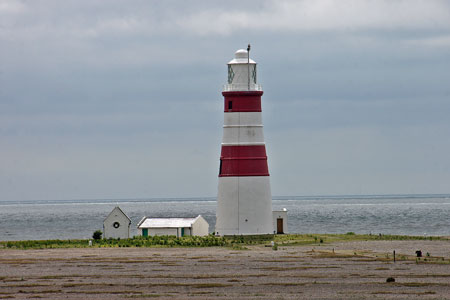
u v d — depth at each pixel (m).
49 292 131.75
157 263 167.00
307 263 164.62
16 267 162.62
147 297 126.44
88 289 134.38
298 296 126.00
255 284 137.88
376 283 137.50
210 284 138.38
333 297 124.88
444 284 135.88
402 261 166.75
